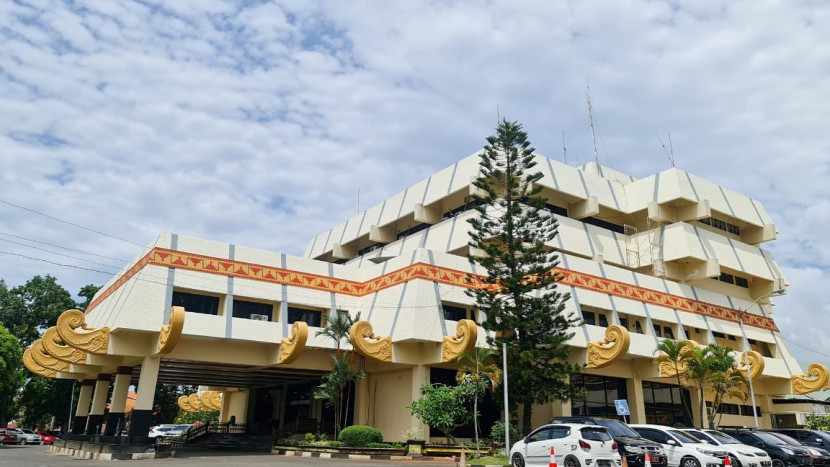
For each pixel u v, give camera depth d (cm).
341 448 2386
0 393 3800
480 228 2756
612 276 3309
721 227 4272
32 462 2069
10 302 4684
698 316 3638
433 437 2706
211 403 4562
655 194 3941
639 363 3303
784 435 2156
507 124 2814
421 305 2619
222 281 2572
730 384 3086
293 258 2845
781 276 4331
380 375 2908
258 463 2016
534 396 2567
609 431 1709
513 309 2612
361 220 4447
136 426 2298
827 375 3731
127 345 2372
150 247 2489
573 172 3797
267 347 2670
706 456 1644
